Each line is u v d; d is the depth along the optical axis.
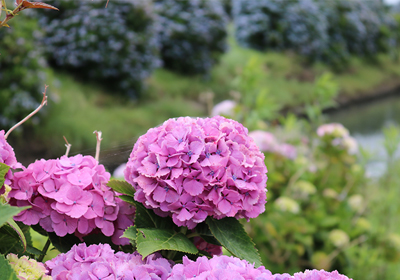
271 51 13.69
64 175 1.05
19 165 1.04
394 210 3.03
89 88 7.70
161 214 1.07
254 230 2.76
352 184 3.19
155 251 1.04
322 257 2.75
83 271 0.89
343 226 2.94
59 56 7.58
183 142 1.03
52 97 6.16
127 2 7.98
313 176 3.19
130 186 1.11
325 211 3.08
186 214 1.01
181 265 0.90
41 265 0.93
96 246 0.99
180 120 1.13
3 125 5.49
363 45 16.84
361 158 3.38
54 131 5.97
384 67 16.91
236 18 14.18
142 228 1.02
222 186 1.02
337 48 14.73
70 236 1.12
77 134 6.07
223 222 1.09
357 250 2.88
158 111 8.10
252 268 0.88
